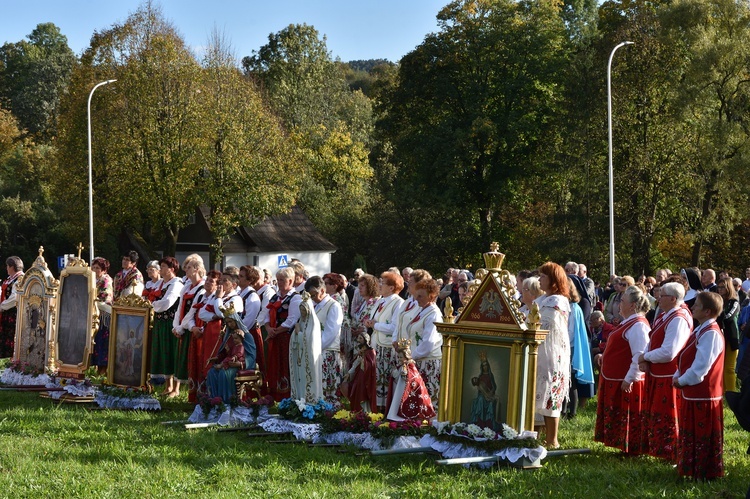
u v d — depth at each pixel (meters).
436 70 45.69
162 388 14.14
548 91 44.66
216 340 11.99
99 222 40.47
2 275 49.44
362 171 65.19
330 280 12.18
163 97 38.03
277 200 41.56
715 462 8.27
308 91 73.12
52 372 13.85
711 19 38.22
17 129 64.69
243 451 9.59
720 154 36.81
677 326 8.91
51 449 9.63
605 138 40.12
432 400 10.45
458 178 44.06
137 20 39.44
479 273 9.51
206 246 47.91
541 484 8.15
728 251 40.50
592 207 41.12
